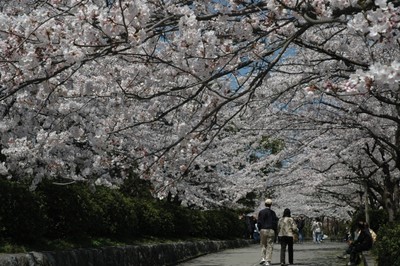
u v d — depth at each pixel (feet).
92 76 20.71
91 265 29.81
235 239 80.43
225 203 67.77
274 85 28.94
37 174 26.13
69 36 14.21
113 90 20.26
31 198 27.09
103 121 23.04
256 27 16.49
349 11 13.92
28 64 14.48
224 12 15.80
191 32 14.47
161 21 14.52
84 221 33.65
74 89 20.18
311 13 14.90
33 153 23.79
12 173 28.89
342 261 47.14
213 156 49.08
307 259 49.96
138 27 13.82
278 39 18.67
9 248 24.30
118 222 40.06
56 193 31.45
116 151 25.18
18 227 26.04
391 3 11.32
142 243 42.27
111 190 41.06
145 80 19.42
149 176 21.70
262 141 41.98
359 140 37.70
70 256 27.40
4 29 14.40
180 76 19.08
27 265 22.93
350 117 30.35
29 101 19.52
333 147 39.60
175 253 47.34
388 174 42.73
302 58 28.76
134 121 23.40
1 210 25.32
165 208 53.98
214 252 61.72
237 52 15.61
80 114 24.25
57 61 15.35
